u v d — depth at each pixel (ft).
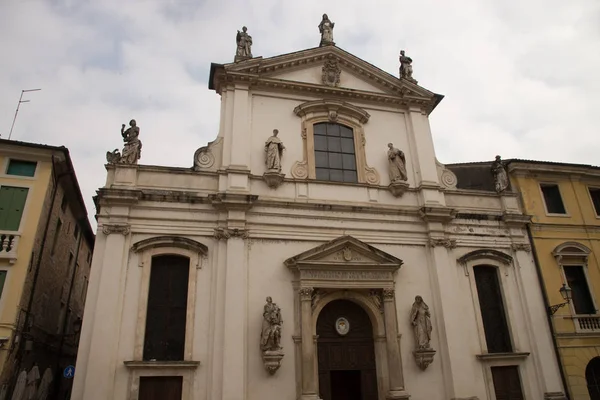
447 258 58.90
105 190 50.67
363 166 62.44
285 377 48.91
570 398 56.34
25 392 49.75
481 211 64.03
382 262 55.21
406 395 50.11
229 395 45.91
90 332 45.78
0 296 47.50
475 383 54.19
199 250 51.67
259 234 54.39
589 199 70.13
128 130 55.36
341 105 63.82
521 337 58.54
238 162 56.85
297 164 60.13
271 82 62.59
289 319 51.55
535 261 63.31
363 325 55.21
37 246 52.26
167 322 49.16
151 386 45.88
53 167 54.75
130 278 49.06
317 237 56.18
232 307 49.47
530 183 68.80
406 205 61.21
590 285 64.34
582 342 59.82
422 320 54.03
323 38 69.00
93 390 43.47
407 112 68.13
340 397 56.59
